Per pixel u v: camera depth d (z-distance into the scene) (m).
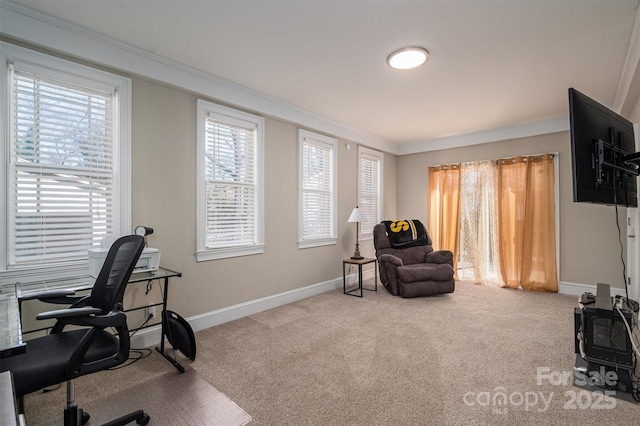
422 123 4.34
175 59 2.57
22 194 2.00
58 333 1.59
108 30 2.16
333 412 1.70
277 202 3.63
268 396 1.85
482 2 1.84
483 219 4.67
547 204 4.15
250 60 2.58
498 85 3.04
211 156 3.04
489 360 2.28
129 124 2.44
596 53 2.42
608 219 3.84
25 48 1.98
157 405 1.77
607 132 1.91
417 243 4.59
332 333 2.80
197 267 2.90
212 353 2.41
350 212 4.73
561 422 1.61
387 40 2.27
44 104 2.09
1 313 1.37
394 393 1.87
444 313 3.35
